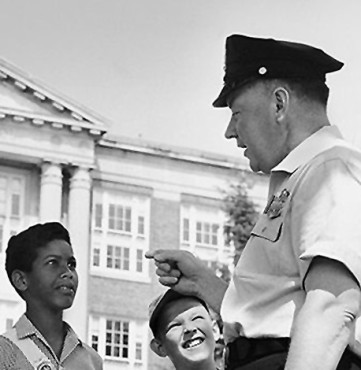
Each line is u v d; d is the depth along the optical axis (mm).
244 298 2691
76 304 12172
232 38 2787
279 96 2732
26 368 4141
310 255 2486
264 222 2705
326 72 2773
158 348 3826
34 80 11656
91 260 12414
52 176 12188
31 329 4223
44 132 12148
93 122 12234
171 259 3264
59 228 4402
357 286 2465
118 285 12352
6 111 11930
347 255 2457
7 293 11359
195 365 3734
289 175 2686
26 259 4293
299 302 2588
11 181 12164
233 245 12664
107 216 12516
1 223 12055
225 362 2723
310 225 2539
